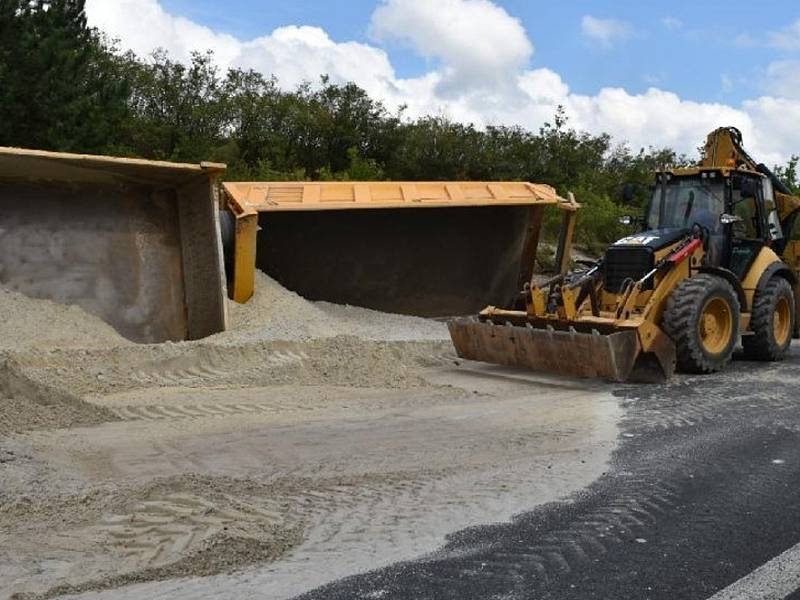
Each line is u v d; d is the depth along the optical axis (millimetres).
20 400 7016
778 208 12703
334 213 13047
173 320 10922
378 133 26516
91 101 16609
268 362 9297
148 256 10961
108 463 5852
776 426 7273
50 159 9703
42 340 9328
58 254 10469
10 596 3807
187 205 11133
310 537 4613
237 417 7332
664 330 9812
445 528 4770
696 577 4148
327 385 8867
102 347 9297
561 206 14258
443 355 11000
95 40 22938
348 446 6465
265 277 12336
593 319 9547
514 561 4305
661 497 5328
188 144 22078
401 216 13688
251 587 3963
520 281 14656
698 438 6832
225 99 24797
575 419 7508
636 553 4434
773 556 4418
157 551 4355
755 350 11297
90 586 3951
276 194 12312
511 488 5488
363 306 13891
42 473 5441
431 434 6891
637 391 8898
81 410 7133
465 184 13734
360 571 4160
